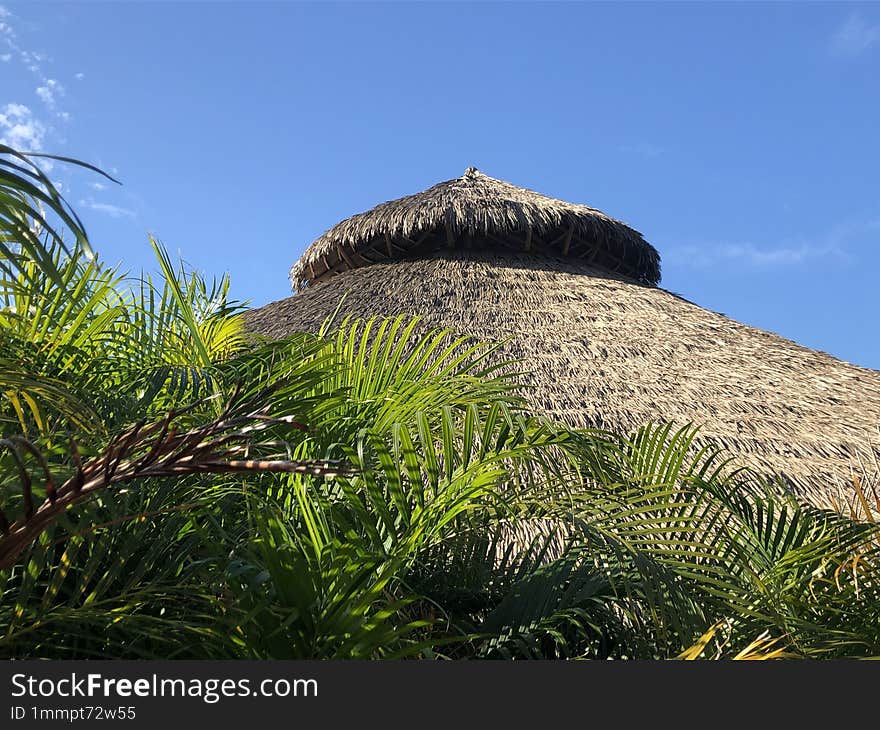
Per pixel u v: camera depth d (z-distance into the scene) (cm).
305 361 258
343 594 166
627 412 528
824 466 487
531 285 769
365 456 227
